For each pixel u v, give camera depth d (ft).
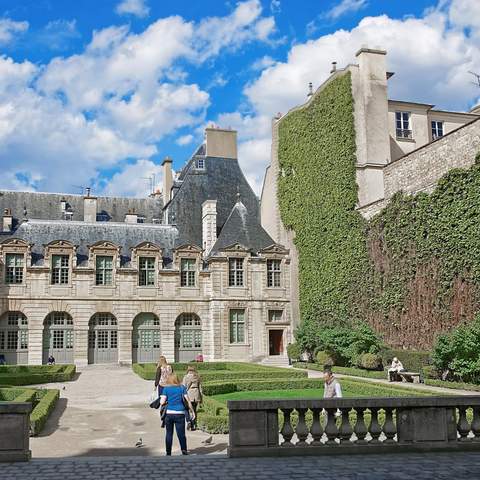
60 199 235.61
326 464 44.80
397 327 148.87
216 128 243.60
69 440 64.13
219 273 198.80
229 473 42.32
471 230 125.39
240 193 238.07
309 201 194.80
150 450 58.13
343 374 148.77
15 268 185.88
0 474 42.32
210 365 164.25
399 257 149.89
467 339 109.19
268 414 48.01
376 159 173.68
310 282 191.42
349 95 177.68
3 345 182.80
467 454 47.98
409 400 49.03
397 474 41.91
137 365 165.17
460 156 132.77
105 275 193.47
